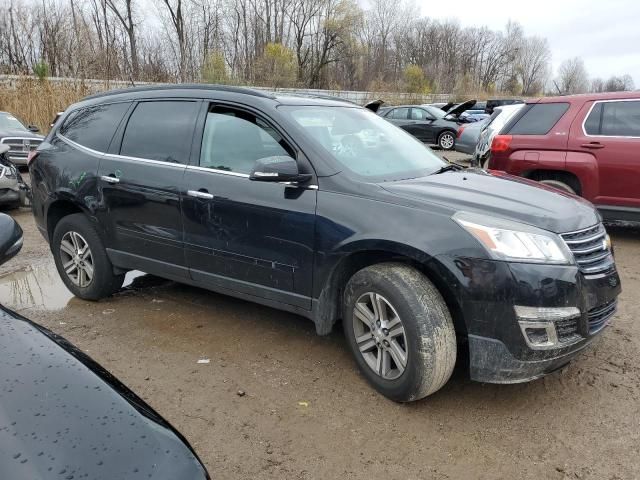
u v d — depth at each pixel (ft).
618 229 24.89
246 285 12.14
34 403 5.06
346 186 10.68
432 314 9.48
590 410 10.07
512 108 27.78
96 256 14.84
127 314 14.61
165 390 10.82
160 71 83.87
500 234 9.23
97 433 4.81
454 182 11.50
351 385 10.97
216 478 8.39
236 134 12.34
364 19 168.96
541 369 9.34
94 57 68.95
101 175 14.29
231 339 13.05
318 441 9.27
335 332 13.44
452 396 10.60
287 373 11.46
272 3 140.67
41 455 4.47
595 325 9.84
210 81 90.02
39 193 15.93
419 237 9.62
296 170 10.89
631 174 20.43
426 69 184.55
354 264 10.96
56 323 14.02
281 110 11.94
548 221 9.61
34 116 55.72
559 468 8.57
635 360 11.89
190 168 12.78
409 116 67.21
